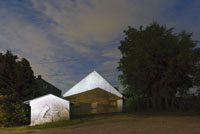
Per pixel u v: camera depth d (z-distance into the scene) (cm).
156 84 3059
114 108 3906
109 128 1543
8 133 1725
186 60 2870
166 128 1373
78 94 3972
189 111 2955
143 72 2917
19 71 2762
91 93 3972
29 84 2839
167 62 2933
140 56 2941
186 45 2953
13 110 2417
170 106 3256
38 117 2306
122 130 1397
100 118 2520
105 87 4000
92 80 4038
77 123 2152
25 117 2466
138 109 3575
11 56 3039
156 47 2919
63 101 2383
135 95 3694
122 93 4128
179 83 3216
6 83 2719
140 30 3341
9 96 2480
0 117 2334
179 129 1299
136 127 1507
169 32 3134
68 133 1436
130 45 3325
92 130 1499
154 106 3253
